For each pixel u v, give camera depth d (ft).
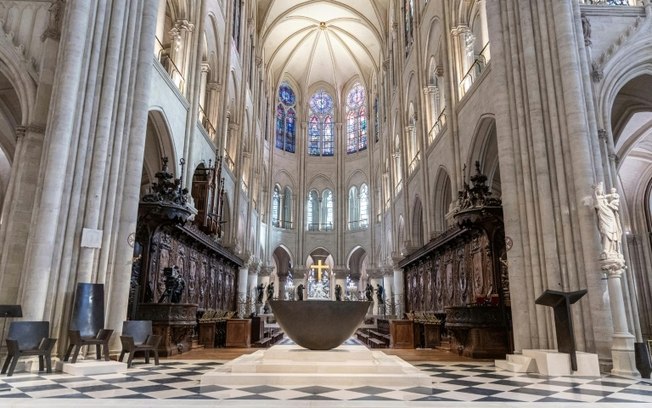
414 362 38.63
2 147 58.18
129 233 38.45
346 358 28.43
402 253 95.50
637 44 41.57
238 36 99.09
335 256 148.87
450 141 65.00
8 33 38.78
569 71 37.99
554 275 36.22
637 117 62.03
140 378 26.86
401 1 102.94
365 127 153.38
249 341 57.31
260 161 128.57
